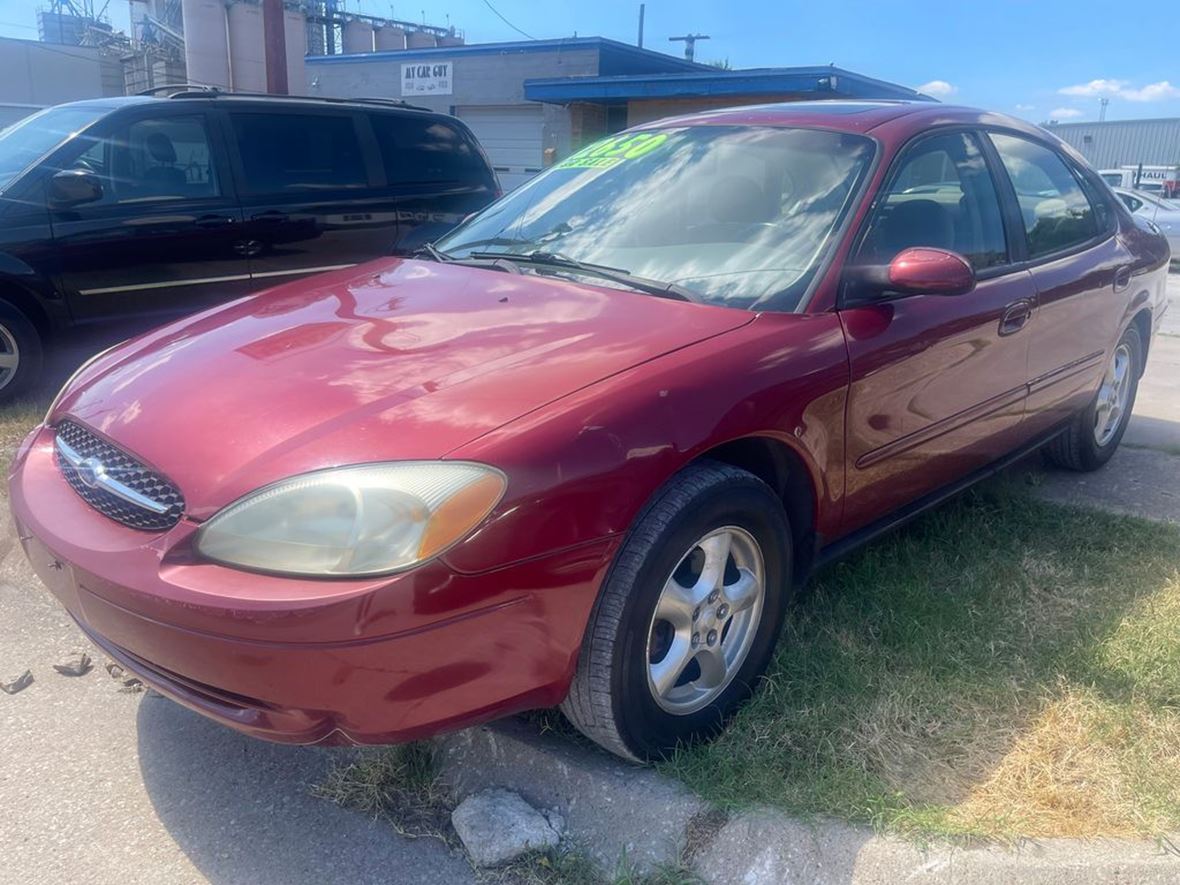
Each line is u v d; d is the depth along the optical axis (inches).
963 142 143.3
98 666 121.3
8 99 1066.7
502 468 81.9
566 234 133.2
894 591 132.0
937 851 87.5
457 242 143.6
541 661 86.1
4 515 157.1
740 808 91.7
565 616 86.2
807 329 108.3
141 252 228.2
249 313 119.4
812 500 112.0
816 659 115.4
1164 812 92.4
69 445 103.3
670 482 94.2
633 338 101.0
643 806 93.1
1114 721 104.7
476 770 100.0
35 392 228.7
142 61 1058.1
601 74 829.2
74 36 1307.8
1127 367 190.1
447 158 286.5
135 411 96.9
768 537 104.9
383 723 80.9
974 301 131.0
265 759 104.3
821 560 117.7
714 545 99.9
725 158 135.0
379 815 96.7
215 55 815.7
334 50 1206.9
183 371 102.0
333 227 257.8
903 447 122.9
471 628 81.3
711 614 101.4
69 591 91.5
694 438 93.3
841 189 123.8
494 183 299.4
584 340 100.5
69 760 104.0
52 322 220.8
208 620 79.2
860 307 115.0
